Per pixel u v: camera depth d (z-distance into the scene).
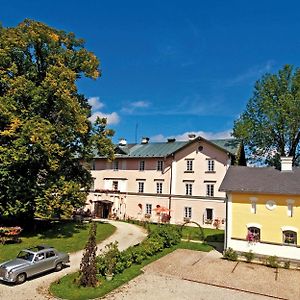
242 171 28.41
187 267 21.88
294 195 23.64
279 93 41.38
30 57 30.70
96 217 50.03
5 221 32.81
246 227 24.88
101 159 52.44
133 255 22.12
